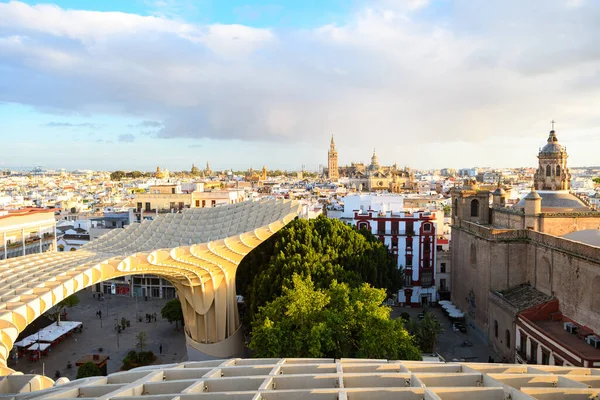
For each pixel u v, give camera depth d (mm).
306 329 39406
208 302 54750
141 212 96875
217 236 57938
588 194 166125
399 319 41625
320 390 21156
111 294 87500
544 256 53656
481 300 61562
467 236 67312
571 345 42438
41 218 78250
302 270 52344
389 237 80375
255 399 20234
